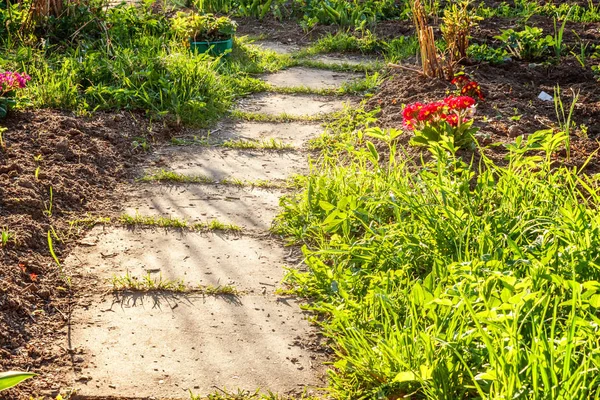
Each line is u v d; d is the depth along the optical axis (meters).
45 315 3.58
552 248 3.43
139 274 4.00
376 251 3.89
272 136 6.11
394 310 3.39
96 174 5.15
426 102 6.35
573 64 7.55
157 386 3.12
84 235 4.39
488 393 2.85
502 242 3.74
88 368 3.22
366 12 9.90
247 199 4.96
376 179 4.65
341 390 3.10
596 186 4.53
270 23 9.91
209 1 10.30
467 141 5.16
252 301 3.79
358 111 6.34
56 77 6.54
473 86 6.23
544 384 2.56
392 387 3.02
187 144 5.90
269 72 7.85
